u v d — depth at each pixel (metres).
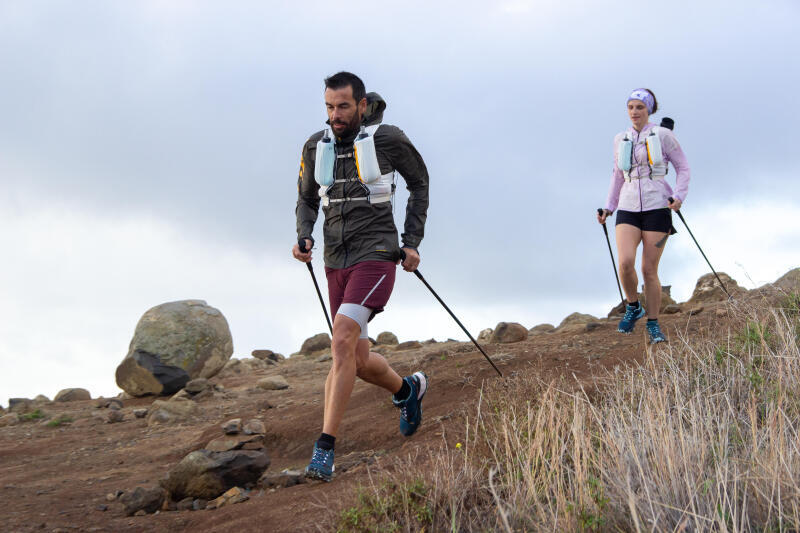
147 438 6.79
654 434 2.90
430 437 4.35
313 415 5.75
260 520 3.40
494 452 3.22
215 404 8.11
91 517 4.21
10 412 8.95
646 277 5.87
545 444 3.14
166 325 9.48
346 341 3.70
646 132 5.96
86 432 7.36
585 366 5.32
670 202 5.82
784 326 4.70
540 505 2.63
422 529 2.68
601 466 2.83
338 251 3.89
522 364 5.73
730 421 3.24
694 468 2.69
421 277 4.19
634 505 2.31
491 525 2.73
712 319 6.21
